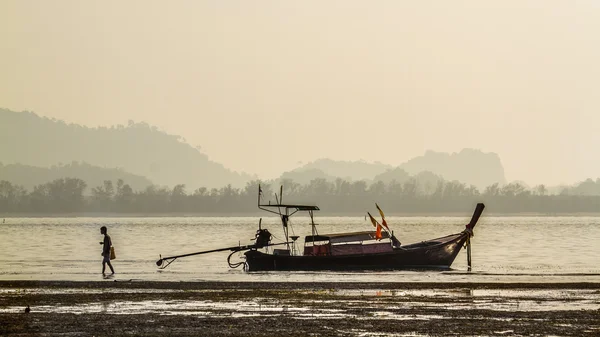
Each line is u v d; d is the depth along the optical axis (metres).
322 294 57.62
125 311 49.16
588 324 44.69
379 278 69.62
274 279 68.75
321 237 77.81
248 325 44.09
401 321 45.47
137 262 91.38
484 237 174.12
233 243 145.25
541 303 53.09
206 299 54.78
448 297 56.00
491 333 42.06
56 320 45.47
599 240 159.00
